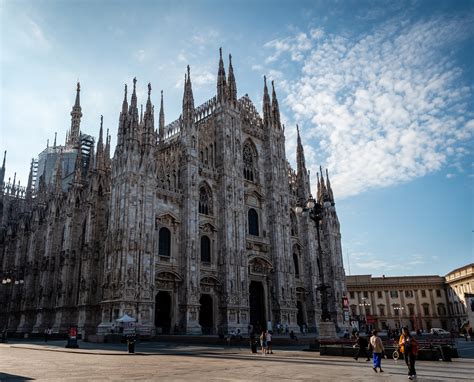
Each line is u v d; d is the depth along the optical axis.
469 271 106.62
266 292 71.00
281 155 82.19
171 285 57.22
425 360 28.45
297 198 87.00
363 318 104.25
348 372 21.16
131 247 51.88
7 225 102.19
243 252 66.81
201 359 29.12
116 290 50.44
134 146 55.94
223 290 62.84
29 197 102.81
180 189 62.16
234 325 61.62
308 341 45.03
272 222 75.56
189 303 56.50
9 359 29.44
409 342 18.38
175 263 58.38
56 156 120.00
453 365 25.17
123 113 58.72
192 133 65.00
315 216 37.25
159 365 24.64
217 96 73.75
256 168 78.06
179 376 19.22
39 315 72.75
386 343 32.03
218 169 69.31
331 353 31.94
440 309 122.06
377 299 125.88
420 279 125.94
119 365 24.69
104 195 65.81
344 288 88.38
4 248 95.94
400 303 124.44
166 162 62.94
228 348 40.09
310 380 17.84
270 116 82.69
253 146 79.00
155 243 56.16
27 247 88.25
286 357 30.94
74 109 126.50
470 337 64.50
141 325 50.34
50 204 79.00
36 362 26.91
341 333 77.06
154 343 46.84
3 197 105.88
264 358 30.03
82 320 59.38
